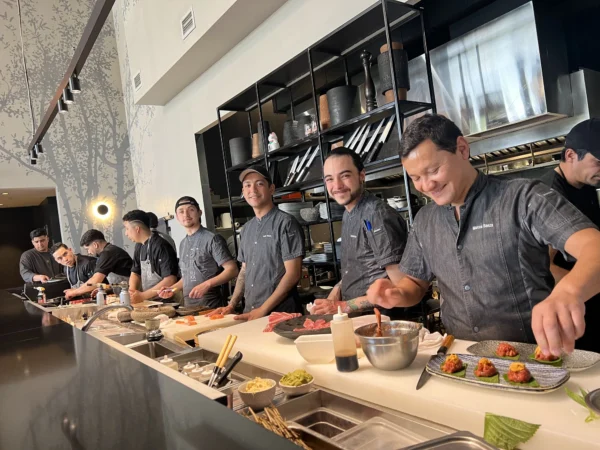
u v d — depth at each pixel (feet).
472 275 5.33
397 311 7.89
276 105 15.47
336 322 4.62
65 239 24.30
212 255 12.00
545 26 9.34
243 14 13.29
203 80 17.52
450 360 4.13
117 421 2.14
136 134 25.00
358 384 4.35
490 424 3.15
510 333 5.13
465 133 10.50
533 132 10.11
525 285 5.05
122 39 25.70
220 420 2.03
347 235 8.45
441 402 3.64
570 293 3.48
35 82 24.13
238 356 5.07
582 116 9.48
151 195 24.02
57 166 24.36
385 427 3.87
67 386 2.81
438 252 5.67
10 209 33.30
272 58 13.71
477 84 10.16
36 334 4.83
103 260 16.43
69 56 25.22
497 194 5.13
